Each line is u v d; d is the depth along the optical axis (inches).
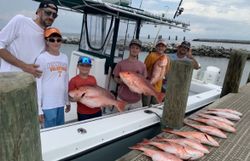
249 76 313.0
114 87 165.9
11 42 103.7
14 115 43.7
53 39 108.3
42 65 107.2
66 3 152.1
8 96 42.4
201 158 106.3
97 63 156.9
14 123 43.9
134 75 135.6
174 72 125.0
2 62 105.4
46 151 86.0
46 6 106.6
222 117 150.9
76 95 118.8
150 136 132.6
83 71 124.9
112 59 161.5
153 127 133.0
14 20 102.0
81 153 96.6
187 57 196.9
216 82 268.4
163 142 112.3
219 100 193.0
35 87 47.8
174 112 128.7
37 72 103.3
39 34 108.4
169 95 127.9
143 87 137.2
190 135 120.6
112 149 110.3
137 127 122.5
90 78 129.3
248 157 109.7
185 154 102.7
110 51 161.3
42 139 92.8
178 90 126.0
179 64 123.2
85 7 159.9
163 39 175.3
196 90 234.7
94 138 101.8
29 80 46.6
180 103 128.0
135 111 136.1
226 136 129.3
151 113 135.9
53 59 109.7
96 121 114.8
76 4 151.4
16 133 44.5
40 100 107.8
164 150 106.0
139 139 125.2
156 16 159.9
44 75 108.7
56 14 110.7
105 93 124.3
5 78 45.3
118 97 151.1
